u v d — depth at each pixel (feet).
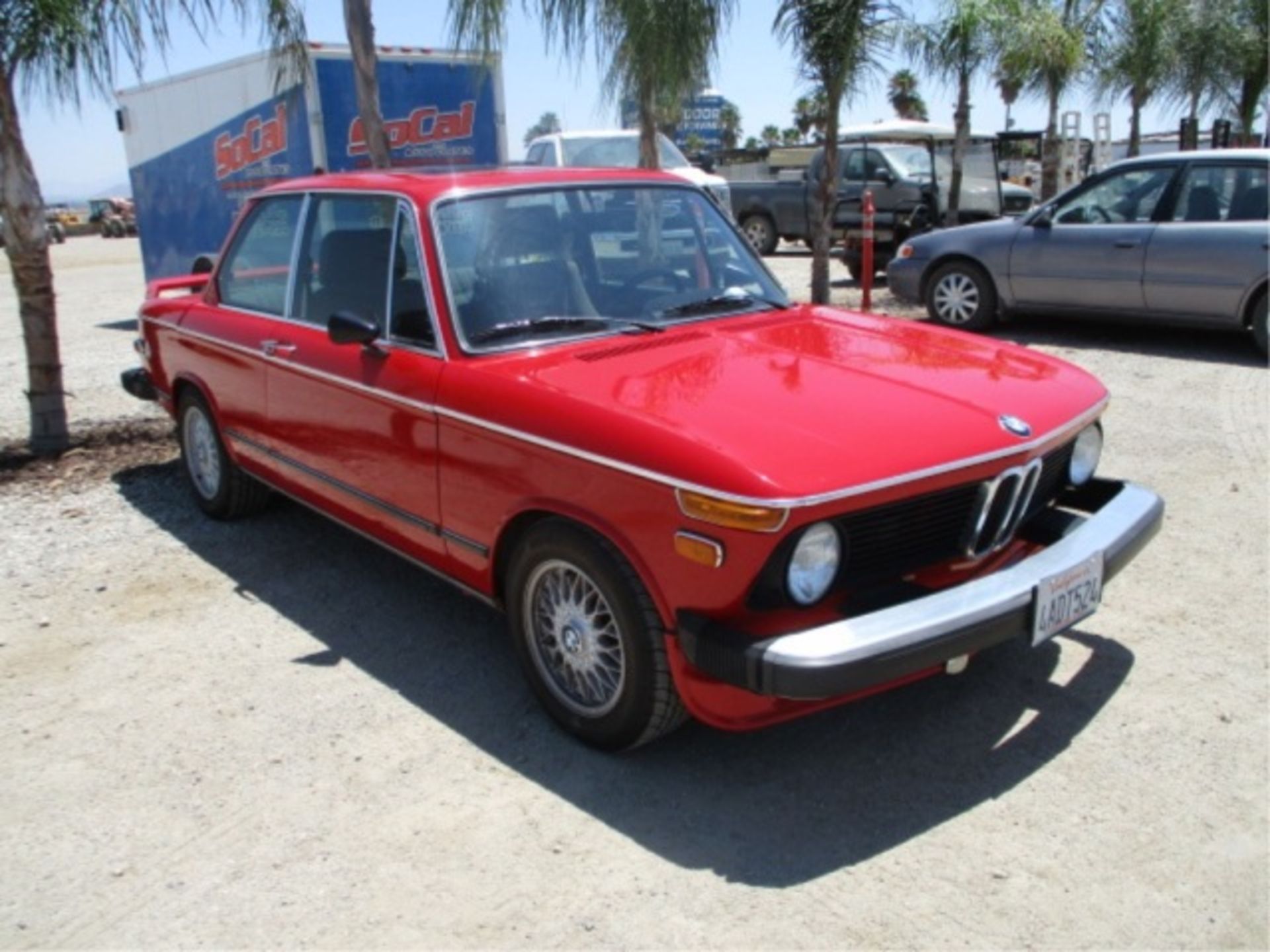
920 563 10.79
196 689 13.30
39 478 21.99
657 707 10.72
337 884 9.71
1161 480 19.52
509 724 12.28
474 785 11.12
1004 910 9.09
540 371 11.94
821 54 32.76
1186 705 12.14
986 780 10.93
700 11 27.40
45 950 9.05
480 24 26.48
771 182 61.36
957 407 11.10
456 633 14.58
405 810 10.74
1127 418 23.65
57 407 23.44
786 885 9.49
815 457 9.82
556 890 9.52
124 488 21.35
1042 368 12.92
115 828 10.64
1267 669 12.85
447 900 9.44
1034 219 32.42
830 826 10.28
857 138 53.57
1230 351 29.99
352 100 35.27
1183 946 8.64
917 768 11.18
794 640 9.43
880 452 10.05
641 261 14.39
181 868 10.02
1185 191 29.68
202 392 18.34
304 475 15.83
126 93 43.86
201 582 16.58
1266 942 8.66
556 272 13.52
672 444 9.98
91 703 13.04
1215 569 15.69
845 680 9.32
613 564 10.61
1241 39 57.82
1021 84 51.06
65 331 43.75
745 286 15.08
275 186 17.17
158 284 21.16
